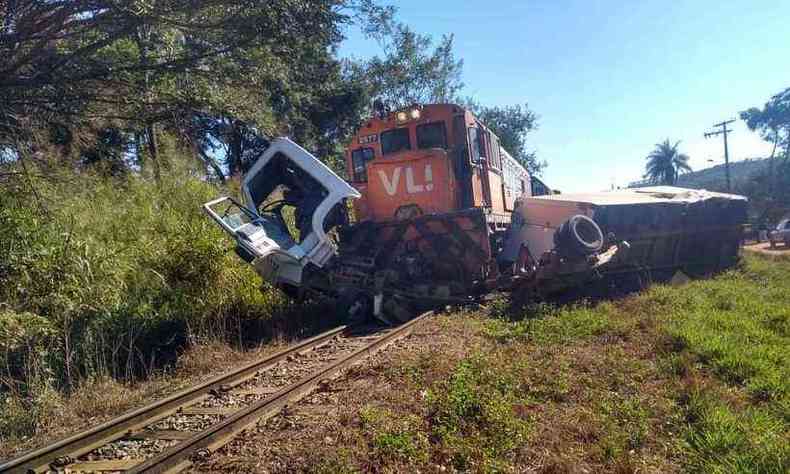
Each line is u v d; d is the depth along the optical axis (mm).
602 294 11430
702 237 14641
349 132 29750
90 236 10133
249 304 11141
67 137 11281
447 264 12000
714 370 6422
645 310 9633
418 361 7281
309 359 8703
